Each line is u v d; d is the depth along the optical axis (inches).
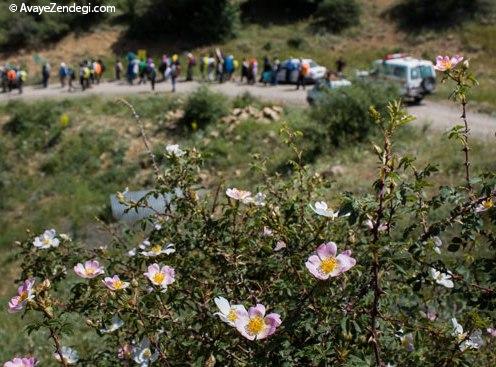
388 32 1460.4
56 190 854.5
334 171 635.5
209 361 108.3
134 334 124.4
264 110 935.7
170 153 137.6
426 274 106.4
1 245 735.1
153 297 115.2
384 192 96.3
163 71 1311.5
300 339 104.0
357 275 107.1
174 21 1594.5
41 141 985.5
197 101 935.7
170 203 138.7
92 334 303.4
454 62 123.2
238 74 1355.8
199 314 122.8
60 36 1626.5
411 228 105.7
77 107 1067.9
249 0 1716.3
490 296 108.9
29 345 352.5
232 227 135.7
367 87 761.0
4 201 850.1
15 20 1605.6
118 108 1048.2
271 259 119.1
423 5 1459.2
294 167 141.0
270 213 123.6
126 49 1573.6
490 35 1318.9
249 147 826.2
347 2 1510.8
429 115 859.4
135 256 135.4
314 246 118.6
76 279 296.8
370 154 676.1
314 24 1562.5
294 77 1216.2
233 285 126.9
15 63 1541.6
